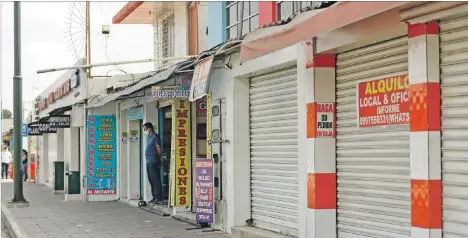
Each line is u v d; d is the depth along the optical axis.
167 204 16.77
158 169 16.72
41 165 34.72
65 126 24.38
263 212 11.35
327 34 8.82
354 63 8.73
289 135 10.45
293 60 9.89
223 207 12.16
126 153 20.02
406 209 7.64
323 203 9.12
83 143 20.61
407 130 7.61
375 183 8.27
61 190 24.67
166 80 13.02
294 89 10.29
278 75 10.78
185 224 13.42
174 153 14.47
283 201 10.63
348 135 8.90
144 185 18.16
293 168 10.31
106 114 20.31
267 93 11.19
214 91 12.62
